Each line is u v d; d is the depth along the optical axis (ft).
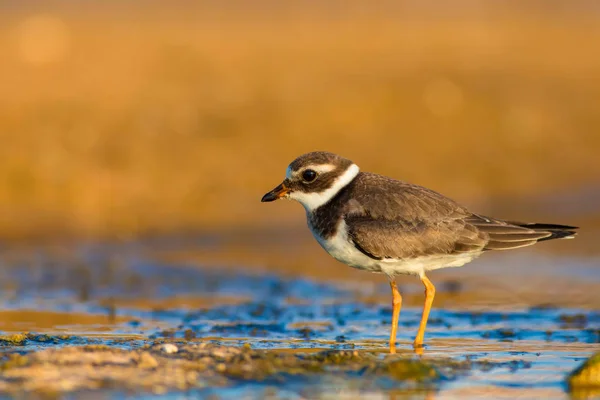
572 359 31.45
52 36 84.99
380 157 67.31
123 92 72.33
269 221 58.85
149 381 26.61
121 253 52.44
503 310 40.22
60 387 25.79
